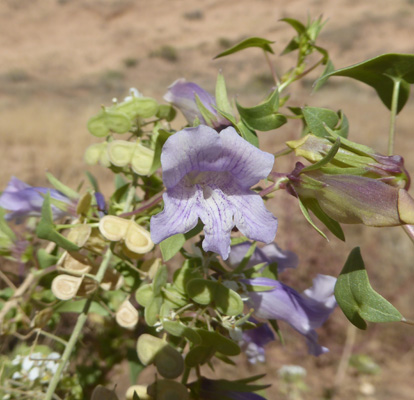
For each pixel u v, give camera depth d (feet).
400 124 5.52
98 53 15.01
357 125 5.42
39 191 0.52
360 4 15.69
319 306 0.51
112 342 0.70
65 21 16.05
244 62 13.44
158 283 0.43
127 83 12.44
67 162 3.69
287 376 1.50
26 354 0.57
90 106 7.60
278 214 1.78
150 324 0.43
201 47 15.11
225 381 0.47
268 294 0.50
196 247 0.48
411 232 0.40
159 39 15.79
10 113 6.02
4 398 0.53
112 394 0.46
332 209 0.40
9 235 0.56
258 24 15.78
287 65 12.83
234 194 0.41
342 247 1.77
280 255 0.56
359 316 0.40
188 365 0.44
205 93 0.53
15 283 0.65
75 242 0.46
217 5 17.07
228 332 0.47
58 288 0.46
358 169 0.40
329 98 7.96
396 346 1.78
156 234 0.38
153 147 0.52
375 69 0.48
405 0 15.57
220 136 0.40
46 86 11.09
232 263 0.53
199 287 0.43
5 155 3.93
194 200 0.40
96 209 0.52
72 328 0.71
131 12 16.70
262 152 0.41
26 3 16.21
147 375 1.18
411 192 2.89
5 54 14.47
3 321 0.55
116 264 0.53
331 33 14.52
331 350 1.71
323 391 1.59
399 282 1.97
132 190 0.51
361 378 1.66
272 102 0.47
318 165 0.40
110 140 0.51
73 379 0.59
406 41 14.15
